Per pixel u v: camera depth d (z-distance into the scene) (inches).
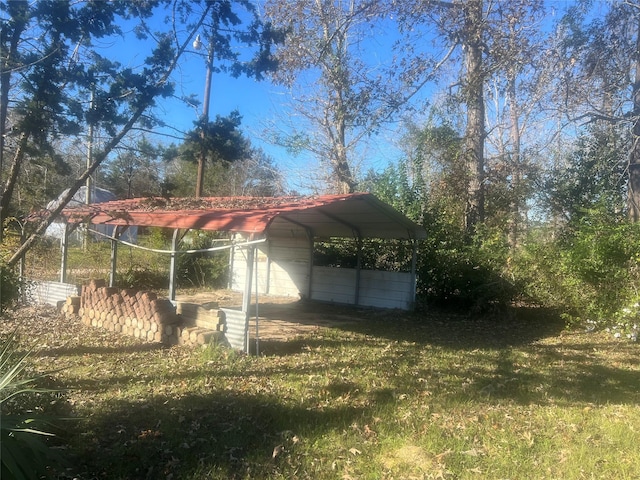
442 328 449.7
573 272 445.1
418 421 209.8
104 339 344.2
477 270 522.6
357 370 285.3
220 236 738.2
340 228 571.2
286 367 286.2
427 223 573.0
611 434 201.6
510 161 729.6
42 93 233.1
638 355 350.3
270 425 200.2
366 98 674.8
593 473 168.1
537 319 502.0
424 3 618.5
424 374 284.0
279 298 634.2
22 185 277.6
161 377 258.5
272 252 669.9
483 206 687.7
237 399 226.2
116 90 249.4
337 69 695.1
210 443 181.5
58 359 289.3
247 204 427.8
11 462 112.7
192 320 343.6
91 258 711.1
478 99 671.8
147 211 405.1
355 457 175.9
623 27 619.8
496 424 209.9
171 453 172.2
